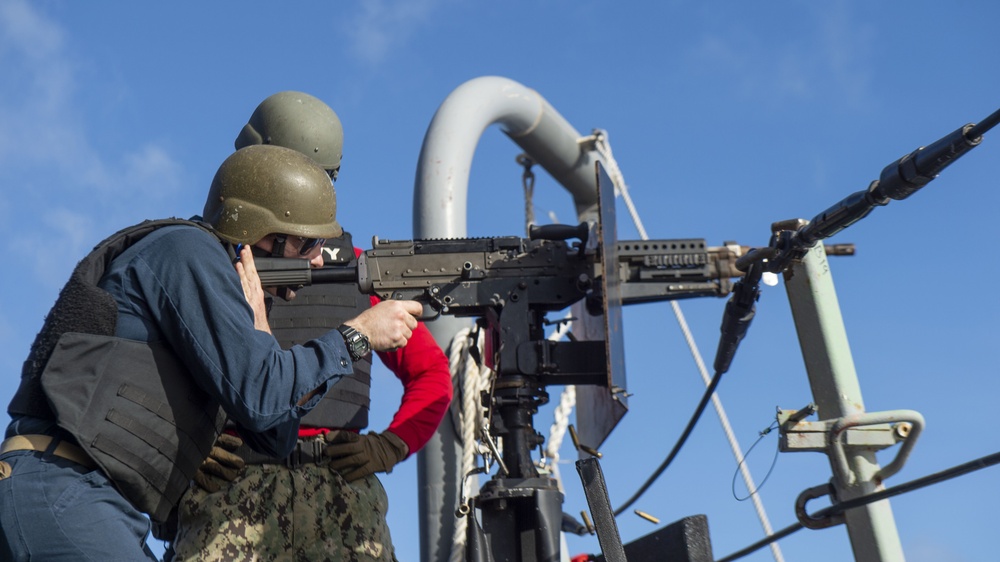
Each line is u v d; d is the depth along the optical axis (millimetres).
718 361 5605
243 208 4422
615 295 5125
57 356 3699
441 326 6840
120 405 3729
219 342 3824
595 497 4227
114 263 3932
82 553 3578
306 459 4742
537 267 5434
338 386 4922
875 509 5168
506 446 5168
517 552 4969
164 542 4777
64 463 3670
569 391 7250
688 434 6094
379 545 4789
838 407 5262
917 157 4281
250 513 4609
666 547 4301
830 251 5484
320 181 4543
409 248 5414
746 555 5633
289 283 4785
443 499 6629
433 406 5199
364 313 4215
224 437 4660
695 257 5699
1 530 3590
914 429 5145
